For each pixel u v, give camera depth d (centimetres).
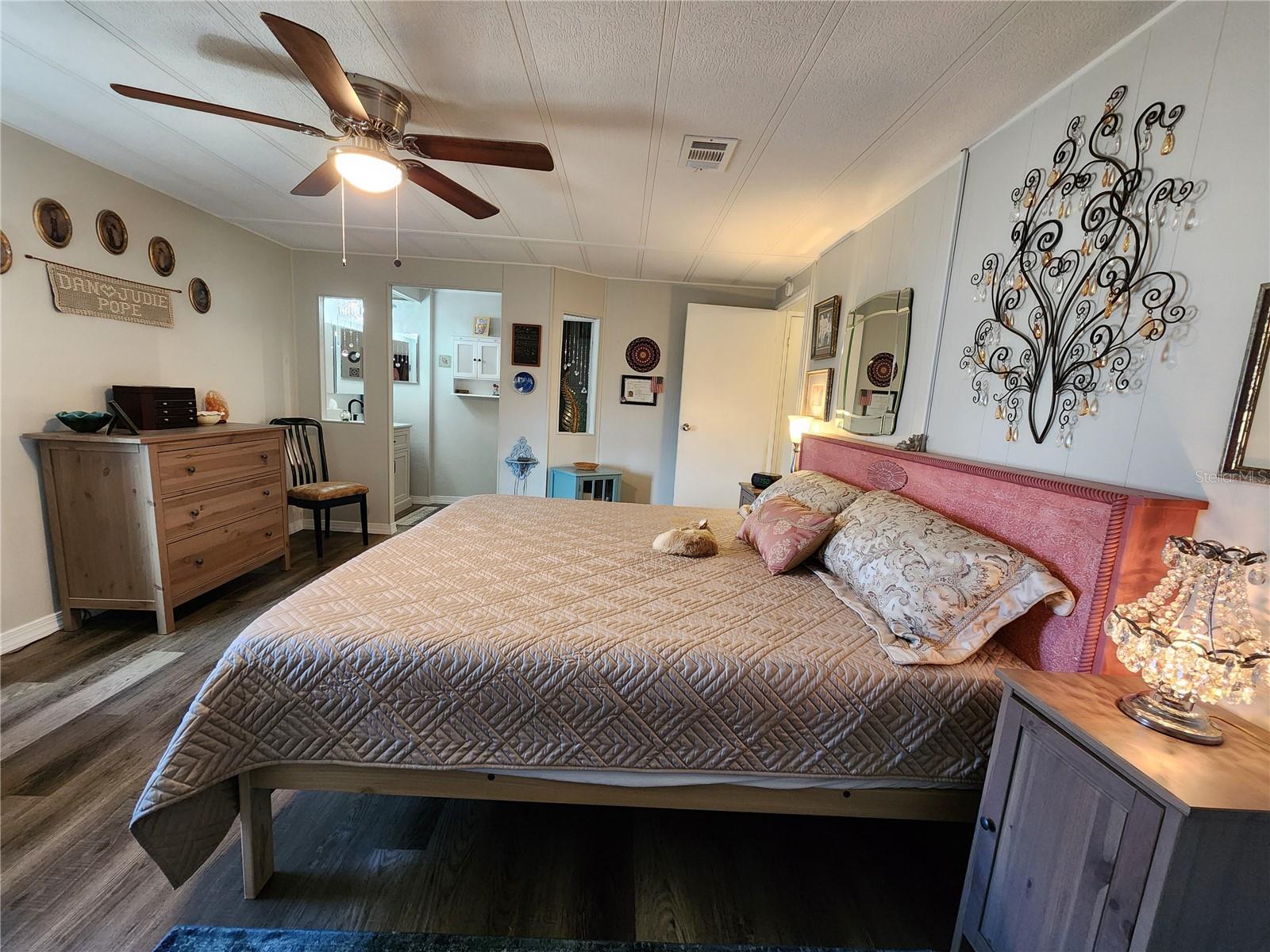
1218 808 70
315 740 115
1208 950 76
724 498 453
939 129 183
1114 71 136
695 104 178
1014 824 99
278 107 197
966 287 192
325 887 125
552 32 146
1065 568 123
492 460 549
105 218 254
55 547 235
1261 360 98
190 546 256
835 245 316
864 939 119
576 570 174
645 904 125
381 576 157
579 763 116
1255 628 88
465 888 126
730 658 119
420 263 413
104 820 139
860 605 149
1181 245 116
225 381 342
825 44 145
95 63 171
